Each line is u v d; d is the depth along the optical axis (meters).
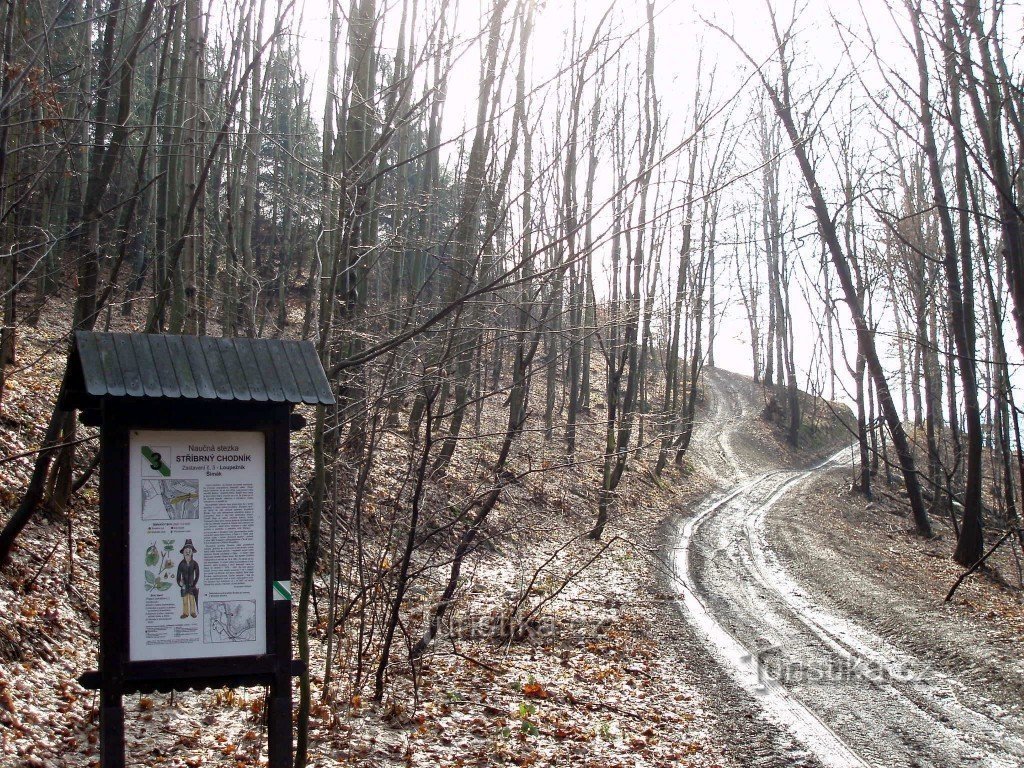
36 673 7.40
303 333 9.74
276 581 4.98
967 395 22.94
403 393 8.91
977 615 14.88
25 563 9.06
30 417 12.22
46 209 12.25
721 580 18.55
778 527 27.53
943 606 15.83
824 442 60.22
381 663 8.32
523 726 8.09
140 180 8.47
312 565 6.33
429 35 7.75
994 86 16.22
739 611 15.36
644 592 16.59
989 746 8.28
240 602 4.94
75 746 6.39
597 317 11.13
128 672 4.70
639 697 9.78
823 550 23.28
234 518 4.96
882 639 13.27
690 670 11.20
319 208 9.58
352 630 10.47
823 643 12.93
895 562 22.56
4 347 8.86
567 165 9.44
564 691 9.66
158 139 13.98
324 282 8.92
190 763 6.27
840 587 17.77
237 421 4.97
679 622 14.20
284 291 12.97
